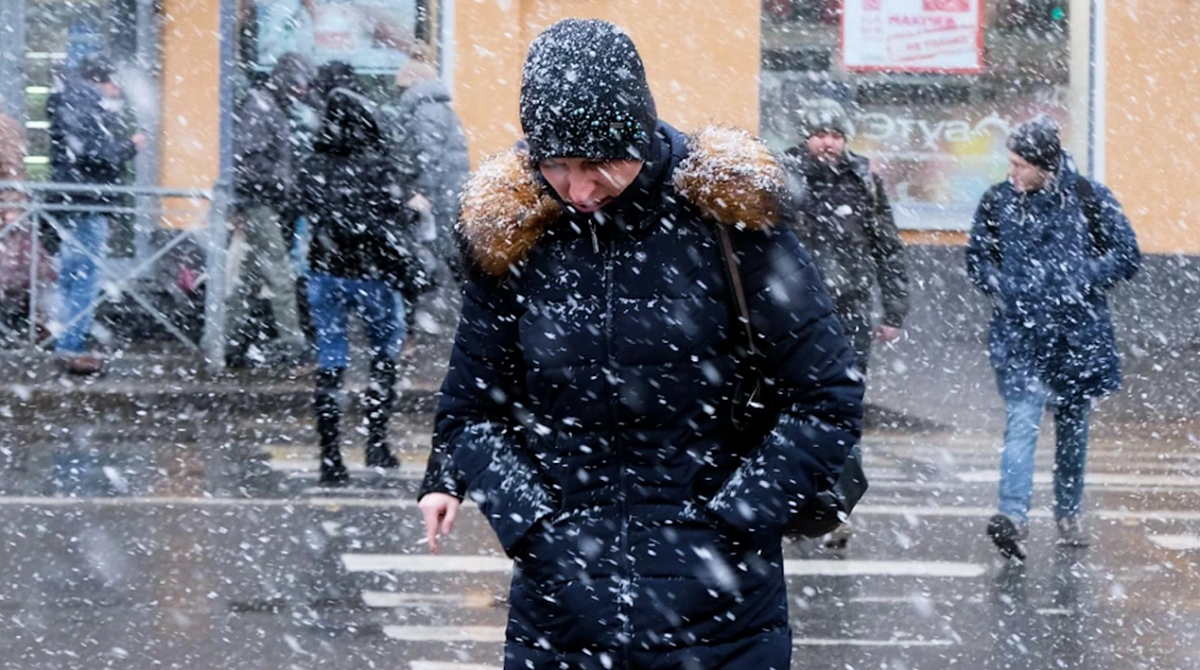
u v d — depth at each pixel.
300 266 14.24
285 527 9.69
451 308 16.86
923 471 12.08
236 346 15.32
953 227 19.05
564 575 3.92
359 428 13.11
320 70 11.22
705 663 3.88
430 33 17.98
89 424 12.93
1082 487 9.54
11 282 15.04
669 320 3.90
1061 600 8.27
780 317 3.90
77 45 17.52
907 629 7.66
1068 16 19.12
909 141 19.03
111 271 15.51
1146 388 16.06
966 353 18.12
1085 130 19.23
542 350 3.97
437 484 4.24
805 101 18.94
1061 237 9.17
